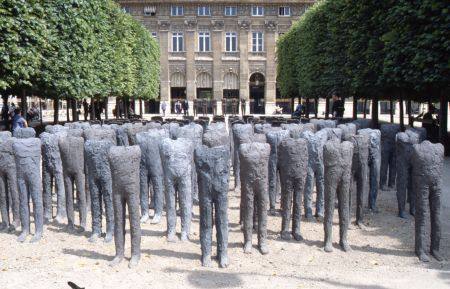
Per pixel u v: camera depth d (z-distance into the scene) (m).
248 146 8.20
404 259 8.12
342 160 8.46
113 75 32.69
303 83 36.59
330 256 8.30
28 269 7.61
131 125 13.48
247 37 62.66
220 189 7.72
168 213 9.26
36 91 24.30
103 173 9.08
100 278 7.22
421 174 8.08
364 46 23.19
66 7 22.83
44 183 10.63
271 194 11.11
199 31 62.88
